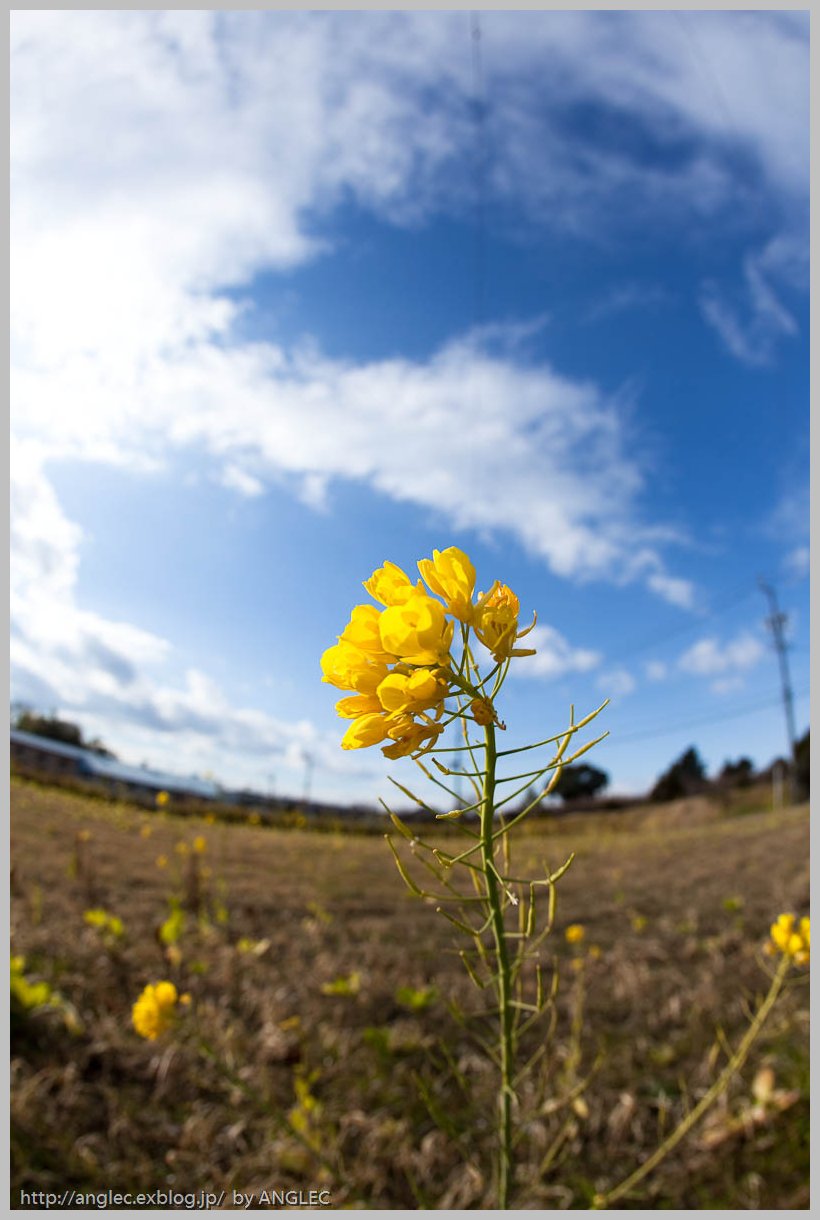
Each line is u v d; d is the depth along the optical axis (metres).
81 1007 3.51
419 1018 3.80
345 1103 3.02
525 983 4.44
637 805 39.75
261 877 7.41
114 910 5.31
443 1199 2.49
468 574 1.04
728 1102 2.99
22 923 4.55
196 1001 3.72
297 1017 3.69
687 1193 2.56
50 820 9.62
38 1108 2.71
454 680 0.99
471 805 1.08
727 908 6.16
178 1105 2.92
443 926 5.59
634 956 4.91
